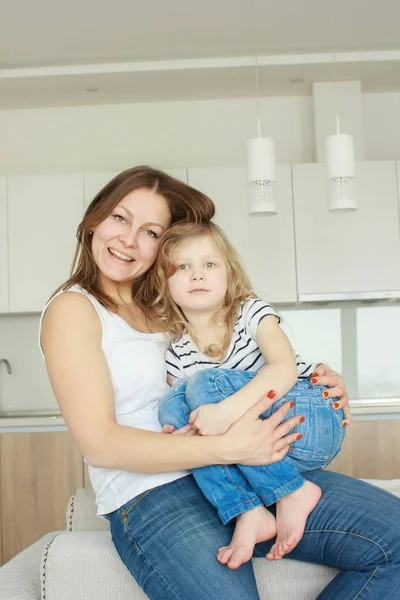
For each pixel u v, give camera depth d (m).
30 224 4.56
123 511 1.50
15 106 5.05
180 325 1.74
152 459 1.45
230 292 1.76
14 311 4.54
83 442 1.47
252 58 4.41
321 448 1.57
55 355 1.51
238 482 1.49
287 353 1.64
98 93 4.85
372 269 4.48
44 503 4.16
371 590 1.37
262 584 1.49
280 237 4.51
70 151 5.09
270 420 1.50
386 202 4.50
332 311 4.93
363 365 4.91
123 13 3.80
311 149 5.02
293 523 1.45
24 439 4.19
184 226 1.74
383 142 5.06
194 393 1.56
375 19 3.99
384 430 4.13
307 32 4.13
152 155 5.06
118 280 1.72
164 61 4.43
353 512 1.44
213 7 3.77
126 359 1.59
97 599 1.46
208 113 5.07
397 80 4.81
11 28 3.94
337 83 4.80
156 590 1.38
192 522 1.43
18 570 1.71
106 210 1.70
